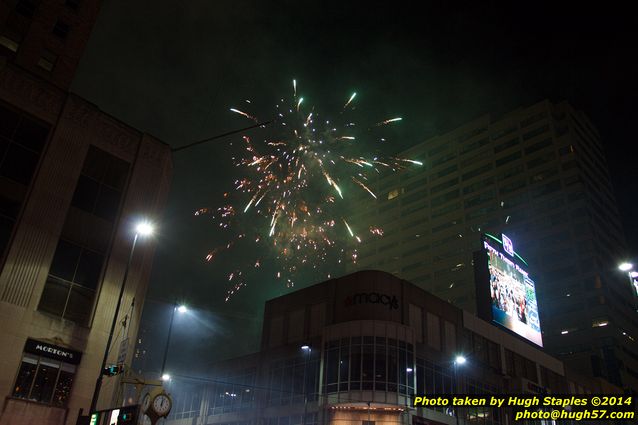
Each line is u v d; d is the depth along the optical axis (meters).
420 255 136.50
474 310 117.94
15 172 33.28
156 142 41.62
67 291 33.56
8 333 30.02
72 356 32.38
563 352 106.44
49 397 30.98
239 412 59.81
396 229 146.00
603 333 103.31
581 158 124.94
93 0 47.31
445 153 145.75
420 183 147.00
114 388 33.78
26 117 34.78
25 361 30.52
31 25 43.03
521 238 121.06
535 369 69.50
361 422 46.25
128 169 39.41
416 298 55.44
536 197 123.12
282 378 56.31
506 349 65.31
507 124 136.25
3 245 31.44
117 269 36.38
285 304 60.94
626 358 104.88
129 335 35.62
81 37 45.59
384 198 153.75
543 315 112.12
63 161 35.47
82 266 34.78
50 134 35.50
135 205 38.69
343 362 48.09
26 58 41.94
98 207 36.78
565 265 113.31
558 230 117.06
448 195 138.88
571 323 107.88
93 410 24.67
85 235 35.47
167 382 72.88
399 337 48.75
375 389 45.62
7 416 28.83
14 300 30.80
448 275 127.75
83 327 33.53
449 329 58.00
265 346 60.84
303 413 51.41
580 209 115.94
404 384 46.88
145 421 34.56
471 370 58.09
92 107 38.19
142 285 39.00
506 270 69.50
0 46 41.06
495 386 60.94
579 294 109.25
